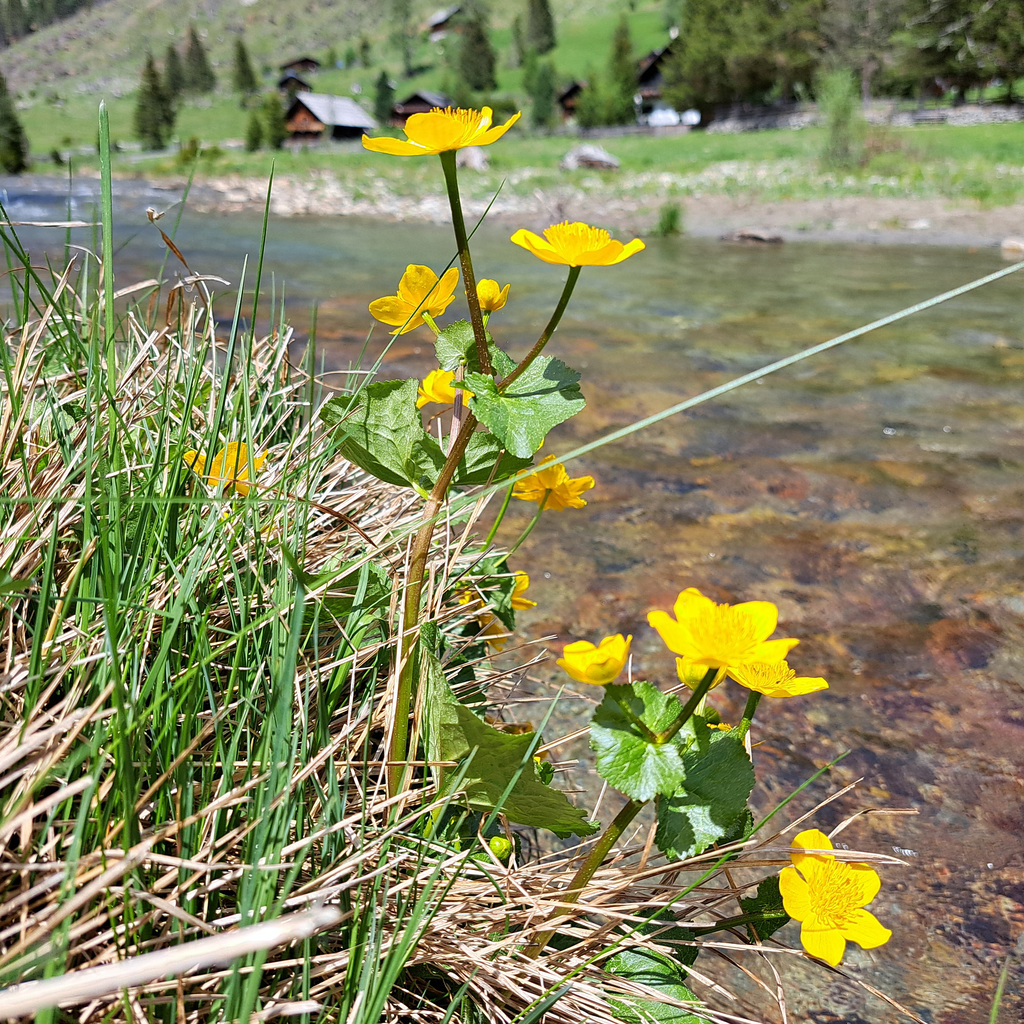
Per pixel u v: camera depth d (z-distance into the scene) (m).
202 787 0.28
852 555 0.89
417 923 0.26
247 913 0.25
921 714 0.61
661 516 0.99
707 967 0.40
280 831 0.27
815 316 2.35
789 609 0.77
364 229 4.91
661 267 3.37
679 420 1.38
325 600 0.36
